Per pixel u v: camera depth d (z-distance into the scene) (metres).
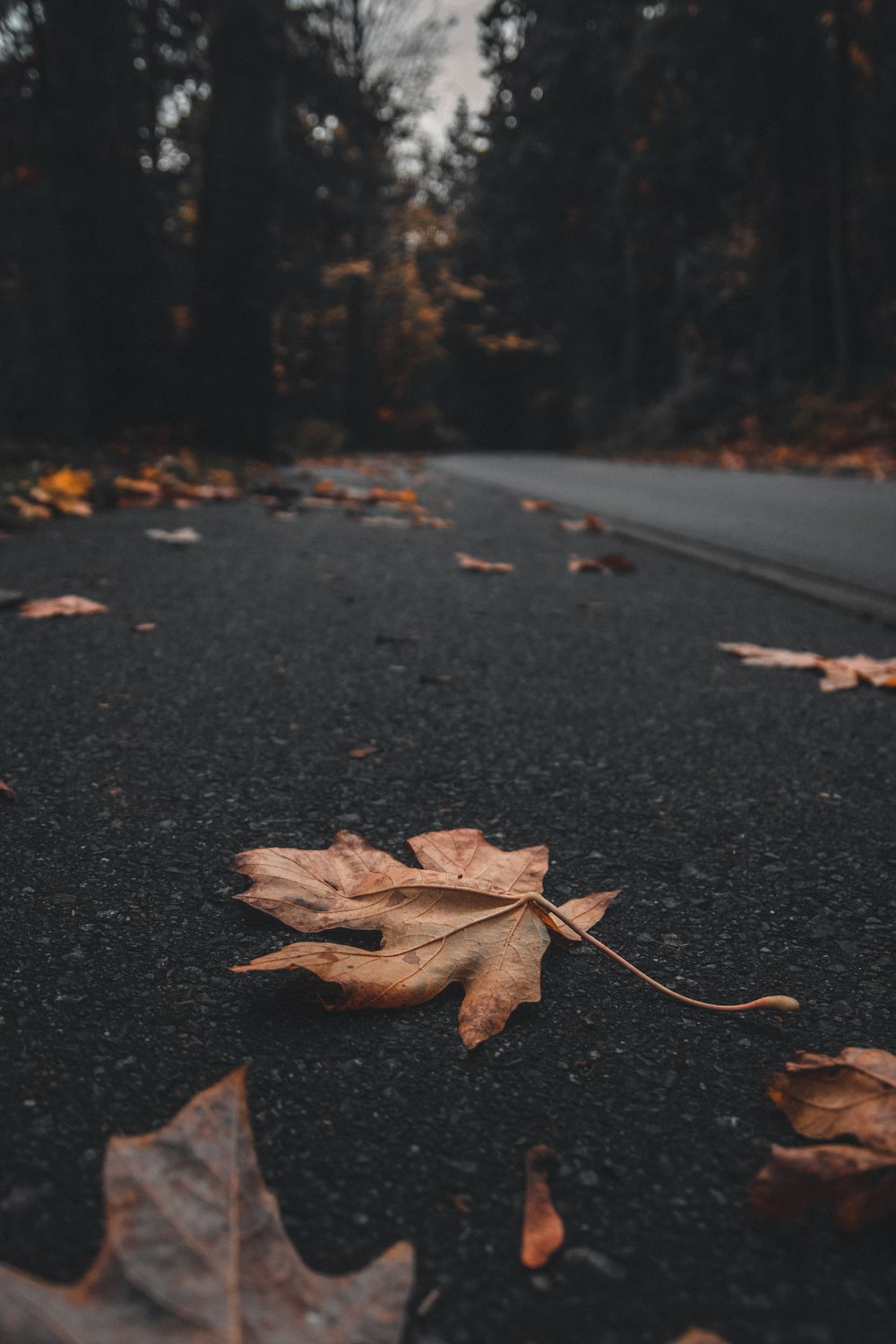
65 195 8.10
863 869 1.46
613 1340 0.71
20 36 8.57
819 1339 0.72
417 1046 1.03
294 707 2.11
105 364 8.38
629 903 1.35
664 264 27.88
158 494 5.61
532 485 9.47
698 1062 1.02
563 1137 0.91
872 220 20.03
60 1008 1.06
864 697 2.37
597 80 27.92
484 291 36.66
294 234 16.84
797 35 18.30
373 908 1.20
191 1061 0.99
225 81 9.15
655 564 4.43
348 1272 0.75
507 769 1.82
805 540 5.21
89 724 1.94
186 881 1.34
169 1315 0.62
